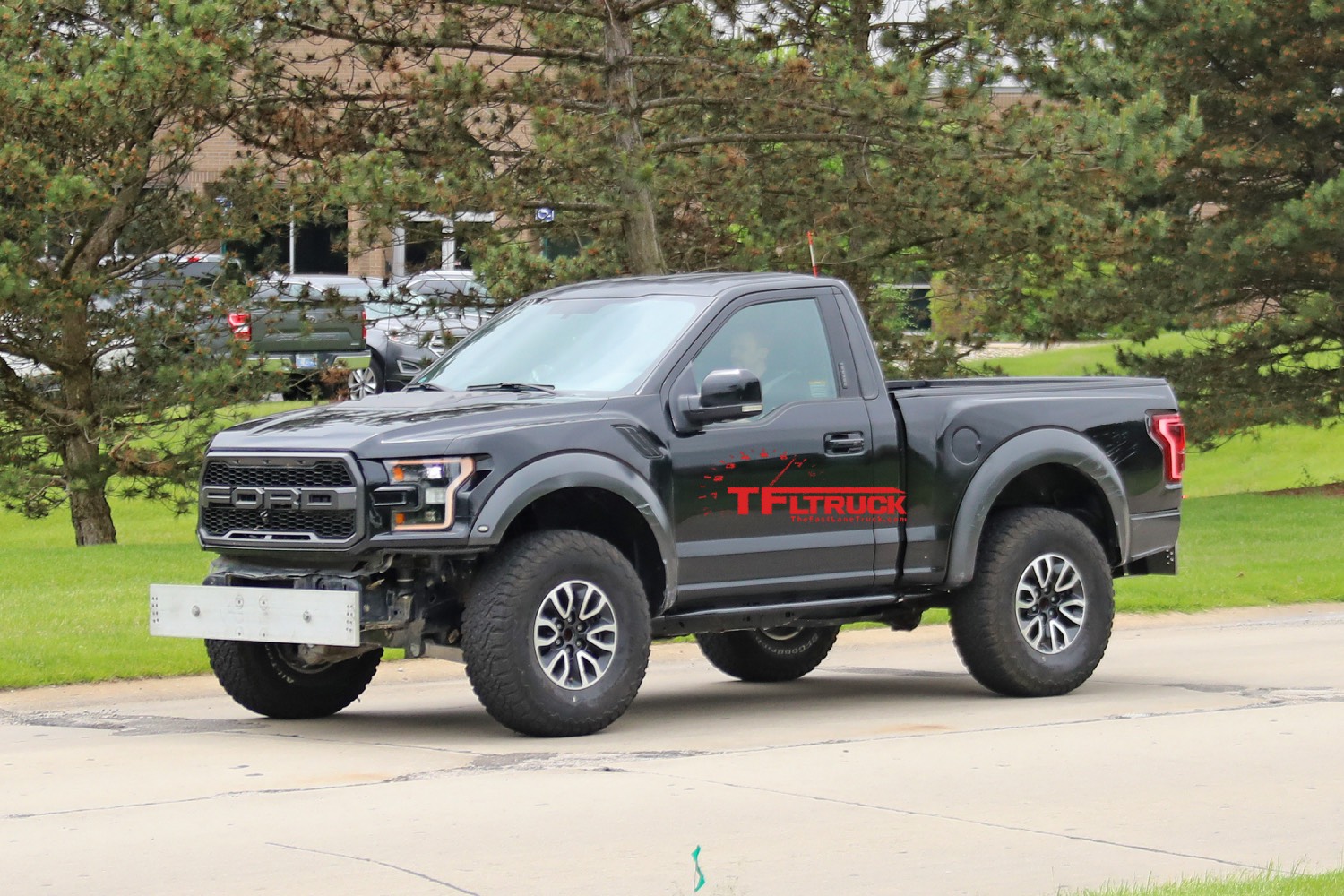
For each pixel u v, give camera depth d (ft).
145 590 69.56
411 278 102.27
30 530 127.03
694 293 46.03
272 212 97.25
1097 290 119.24
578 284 49.44
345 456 40.42
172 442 104.88
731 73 90.63
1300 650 61.62
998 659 48.65
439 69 86.84
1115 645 63.57
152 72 85.61
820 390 46.19
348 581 40.68
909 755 40.11
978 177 89.56
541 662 41.14
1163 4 123.03
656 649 64.69
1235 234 125.90
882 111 87.51
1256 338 128.26
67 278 97.14
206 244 104.17
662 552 42.80
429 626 42.32
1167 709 47.37
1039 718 45.96
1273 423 129.18
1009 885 28.07
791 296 46.50
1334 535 103.24
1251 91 127.13
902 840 31.27
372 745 42.01
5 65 88.33
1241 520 111.55
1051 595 49.57
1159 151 89.66
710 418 43.27
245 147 100.37
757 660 54.65
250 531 42.16
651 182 84.79
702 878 25.70
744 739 42.63
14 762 39.58
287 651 46.11
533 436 41.22
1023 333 111.04
